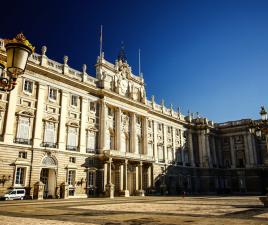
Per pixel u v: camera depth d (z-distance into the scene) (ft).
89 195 135.13
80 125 140.67
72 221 38.75
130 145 172.76
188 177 217.97
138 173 164.55
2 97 110.63
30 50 24.68
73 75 142.10
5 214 49.83
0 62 26.48
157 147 196.54
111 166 153.28
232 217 43.01
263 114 73.00
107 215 47.91
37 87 124.57
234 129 250.57
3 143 105.91
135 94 182.39
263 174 233.96
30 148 114.83
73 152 132.67
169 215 47.29
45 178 123.85
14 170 107.34
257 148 239.50
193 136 240.53
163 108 211.41
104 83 156.66
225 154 253.65
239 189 237.04
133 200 106.42
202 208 63.52
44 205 75.46
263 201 66.59
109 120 161.27
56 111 130.52
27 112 117.39
